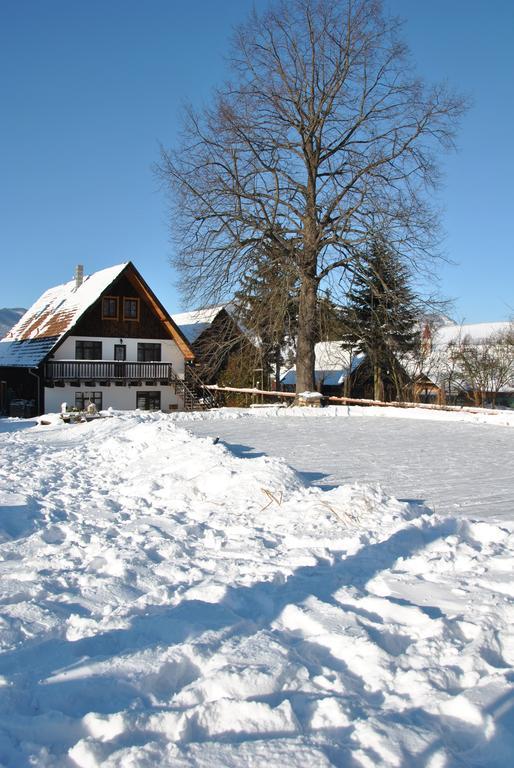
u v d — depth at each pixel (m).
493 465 11.54
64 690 3.19
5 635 3.91
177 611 4.25
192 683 3.26
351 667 3.52
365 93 26.61
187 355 42.50
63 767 2.61
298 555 5.62
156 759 2.62
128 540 6.38
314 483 9.66
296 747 2.70
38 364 38.69
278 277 26.17
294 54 26.52
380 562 5.39
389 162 26.27
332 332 29.33
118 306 41.53
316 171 27.25
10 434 18.09
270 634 3.87
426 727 2.89
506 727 2.89
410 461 12.05
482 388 41.78
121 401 41.78
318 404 25.70
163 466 10.47
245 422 20.22
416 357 39.12
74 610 4.42
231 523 7.04
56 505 8.23
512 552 5.71
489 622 4.03
